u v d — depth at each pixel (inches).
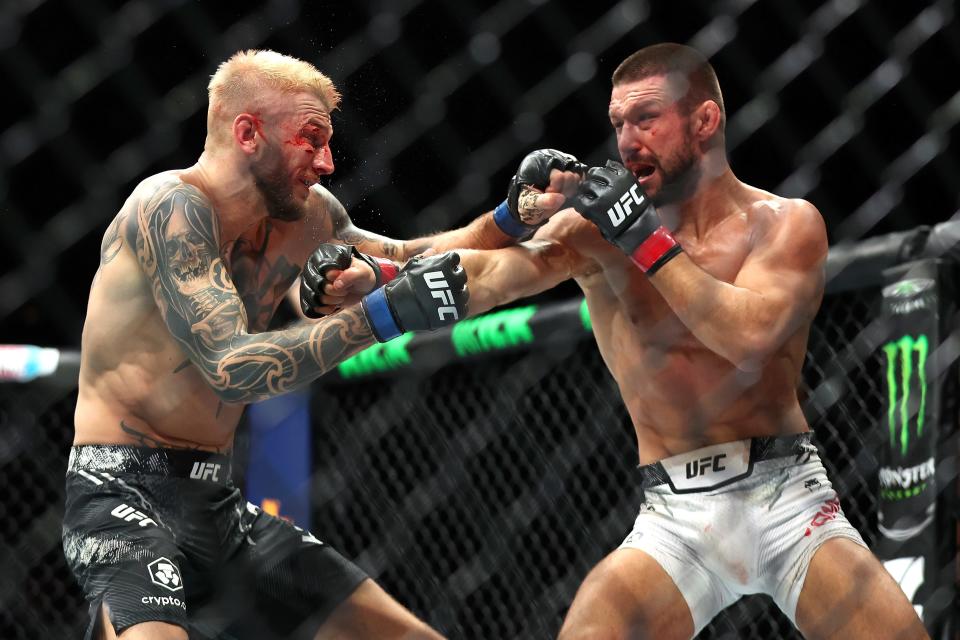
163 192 345.4
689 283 352.8
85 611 698.8
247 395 324.2
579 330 509.4
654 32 693.3
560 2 657.0
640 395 391.2
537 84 663.1
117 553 345.4
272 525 395.9
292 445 599.8
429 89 593.0
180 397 363.6
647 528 382.3
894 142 727.7
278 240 386.0
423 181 624.1
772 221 379.6
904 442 426.3
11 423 640.4
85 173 596.7
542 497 674.8
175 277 335.9
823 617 363.6
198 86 561.3
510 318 532.4
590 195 352.8
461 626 649.6
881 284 450.0
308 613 390.3
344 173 576.7
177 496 365.7
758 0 708.0
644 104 376.8
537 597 666.8
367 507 670.5
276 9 558.9
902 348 429.4
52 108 398.0
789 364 386.9
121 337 359.3
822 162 738.2
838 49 721.6
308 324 330.0
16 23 323.6
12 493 683.4
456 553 639.8
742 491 374.9
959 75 709.9
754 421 380.5
